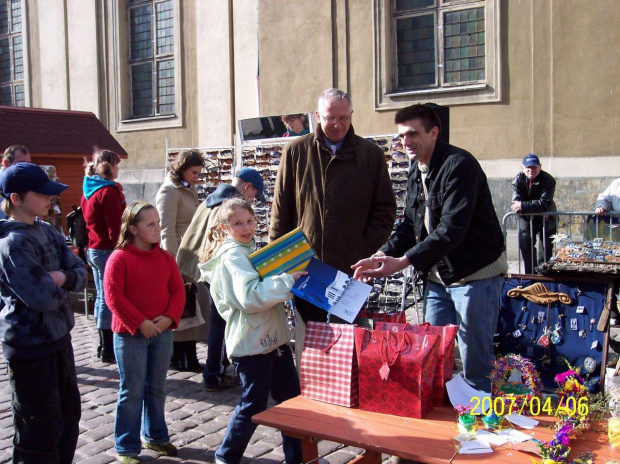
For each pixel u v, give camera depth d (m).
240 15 12.50
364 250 3.89
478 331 3.36
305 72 11.36
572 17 9.04
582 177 9.03
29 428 3.06
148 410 3.87
